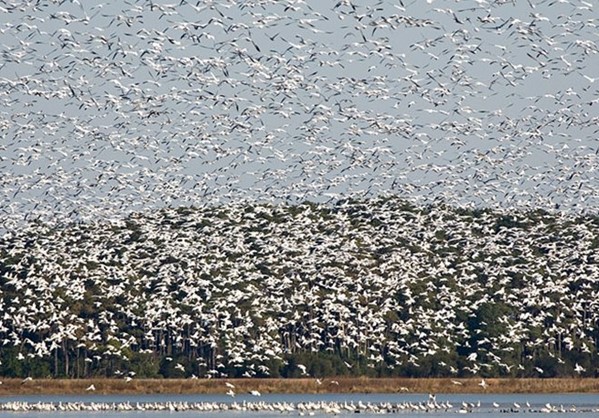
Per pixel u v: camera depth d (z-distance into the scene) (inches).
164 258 4259.4
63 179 3412.9
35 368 4298.7
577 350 4397.1
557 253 4143.7
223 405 3467.0
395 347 4106.8
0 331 4202.8
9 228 3553.2
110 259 4220.0
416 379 4254.4
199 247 4242.1
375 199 4308.6
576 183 3412.9
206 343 4296.3
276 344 4202.8
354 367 4308.6
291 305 4229.8
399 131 3134.8
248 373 4124.0
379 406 3417.8
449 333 4367.6
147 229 4215.1
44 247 4111.7
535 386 4215.1
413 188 3432.6
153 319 4148.6
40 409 3444.9
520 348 4365.2
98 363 4357.8
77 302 4355.3
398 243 4347.9
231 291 4229.8
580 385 4210.1
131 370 4320.9
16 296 4298.7
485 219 4210.1
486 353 4296.3
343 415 3348.9
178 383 4197.8
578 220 4311.0
